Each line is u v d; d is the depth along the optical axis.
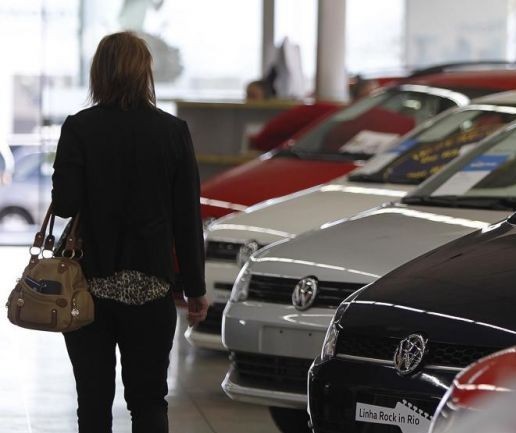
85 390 7.04
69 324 6.81
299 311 7.88
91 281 6.94
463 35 22.02
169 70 21.72
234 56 21.86
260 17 21.83
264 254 8.33
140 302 6.91
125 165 6.95
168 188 7.02
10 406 10.12
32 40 20.91
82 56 21.05
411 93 13.60
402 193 10.36
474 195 8.71
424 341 6.16
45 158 21.05
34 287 6.82
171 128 7.05
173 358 11.95
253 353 8.05
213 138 18.69
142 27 21.50
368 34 22.03
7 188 21.05
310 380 6.66
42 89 20.95
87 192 6.95
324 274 7.87
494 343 5.96
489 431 4.21
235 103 18.31
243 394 8.11
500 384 4.28
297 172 12.59
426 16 22.00
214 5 21.72
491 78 13.51
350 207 10.12
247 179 12.52
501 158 8.99
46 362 11.98
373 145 13.08
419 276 6.67
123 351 7.09
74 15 21.03
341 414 6.44
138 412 7.11
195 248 7.09
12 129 20.92
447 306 6.26
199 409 9.96
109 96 7.05
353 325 6.53
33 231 21.14
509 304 6.12
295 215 10.19
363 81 16.97
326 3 18.31
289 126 16.53
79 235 6.98
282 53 19.08
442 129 11.26
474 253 6.80
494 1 21.94
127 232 6.93
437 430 4.43
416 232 8.02
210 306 10.23
